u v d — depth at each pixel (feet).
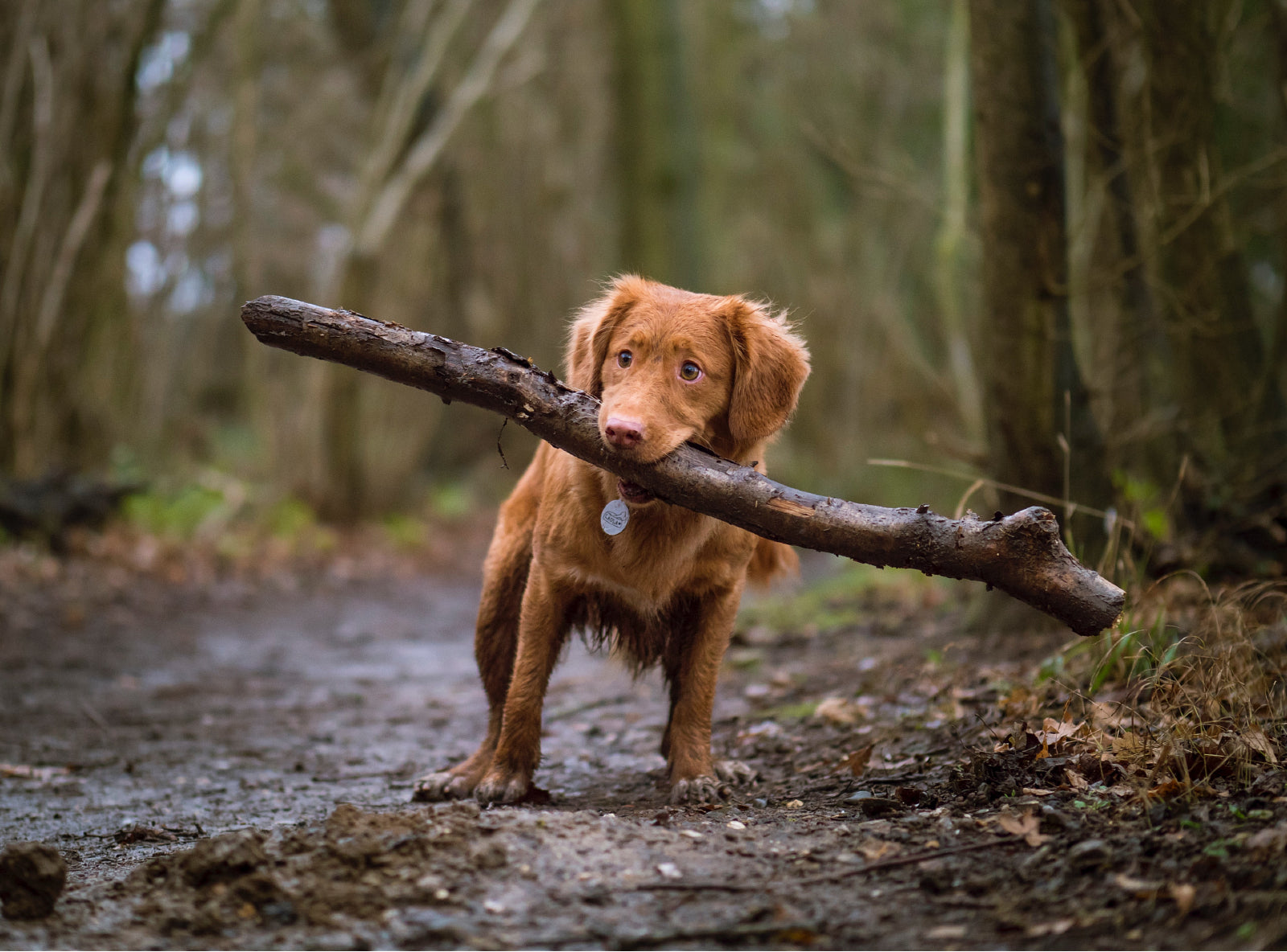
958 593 24.93
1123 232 19.97
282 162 74.02
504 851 9.39
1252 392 19.69
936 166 79.87
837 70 84.64
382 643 28.58
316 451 52.42
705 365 11.78
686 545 12.47
